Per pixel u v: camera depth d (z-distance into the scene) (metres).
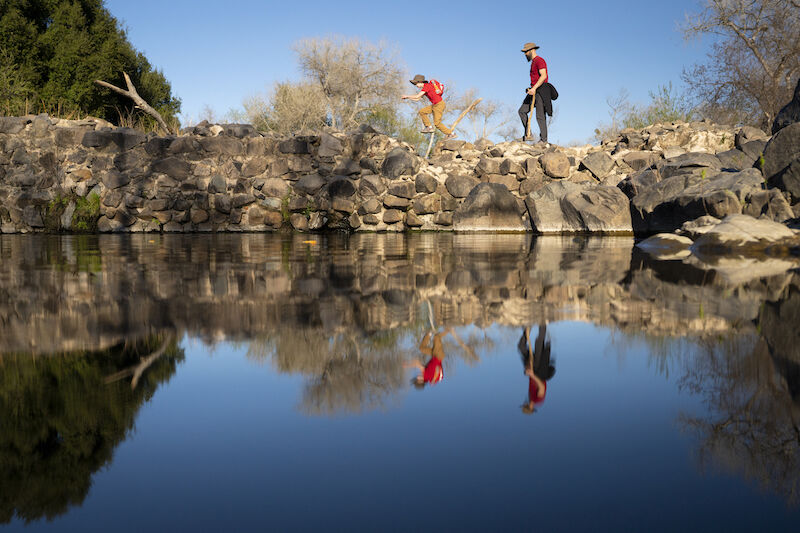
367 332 1.68
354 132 10.97
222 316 1.95
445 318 1.93
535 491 0.66
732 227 5.10
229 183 10.54
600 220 8.62
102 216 10.45
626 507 0.62
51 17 20.41
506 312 2.06
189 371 1.21
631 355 1.36
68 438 0.82
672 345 1.48
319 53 30.03
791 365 1.25
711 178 7.54
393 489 0.67
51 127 10.47
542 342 1.54
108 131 10.51
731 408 0.95
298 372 1.21
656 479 0.69
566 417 0.92
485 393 1.05
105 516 0.59
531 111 12.09
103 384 1.11
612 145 11.84
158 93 23.77
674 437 0.83
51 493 0.65
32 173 10.41
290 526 0.58
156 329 1.72
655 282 2.93
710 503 0.63
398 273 3.44
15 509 0.61
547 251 5.20
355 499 0.64
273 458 0.76
